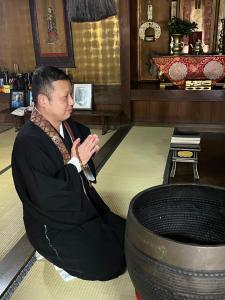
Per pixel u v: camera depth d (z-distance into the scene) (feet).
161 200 4.74
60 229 5.10
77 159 4.76
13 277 5.49
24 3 15.60
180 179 9.41
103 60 15.72
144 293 3.83
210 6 14.88
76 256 5.11
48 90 4.58
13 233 6.86
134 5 14.89
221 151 11.77
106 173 9.76
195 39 15.47
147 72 16.43
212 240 4.84
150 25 15.48
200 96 14.19
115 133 14.16
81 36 15.53
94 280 5.27
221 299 3.39
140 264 3.65
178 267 3.35
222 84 14.43
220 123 14.57
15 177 4.84
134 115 15.39
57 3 15.23
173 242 3.34
